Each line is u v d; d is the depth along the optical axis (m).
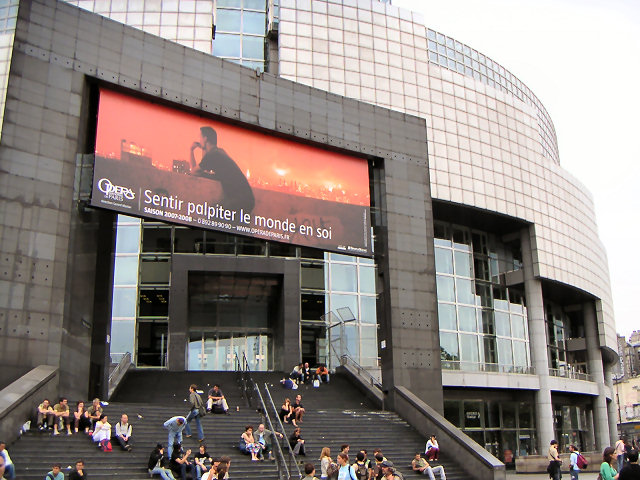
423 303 27.97
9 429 16.27
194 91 24.47
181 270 35.28
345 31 41.53
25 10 21.38
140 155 22.91
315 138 27.17
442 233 43.81
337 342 36.91
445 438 22.75
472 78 45.28
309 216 26.44
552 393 46.28
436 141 41.97
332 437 22.27
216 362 37.75
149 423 19.97
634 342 163.75
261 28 42.00
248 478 17.77
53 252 20.06
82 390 21.52
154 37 24.06
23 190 19.98
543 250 45.31
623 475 9.41
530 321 44.59
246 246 36.81
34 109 20.83
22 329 19.02
